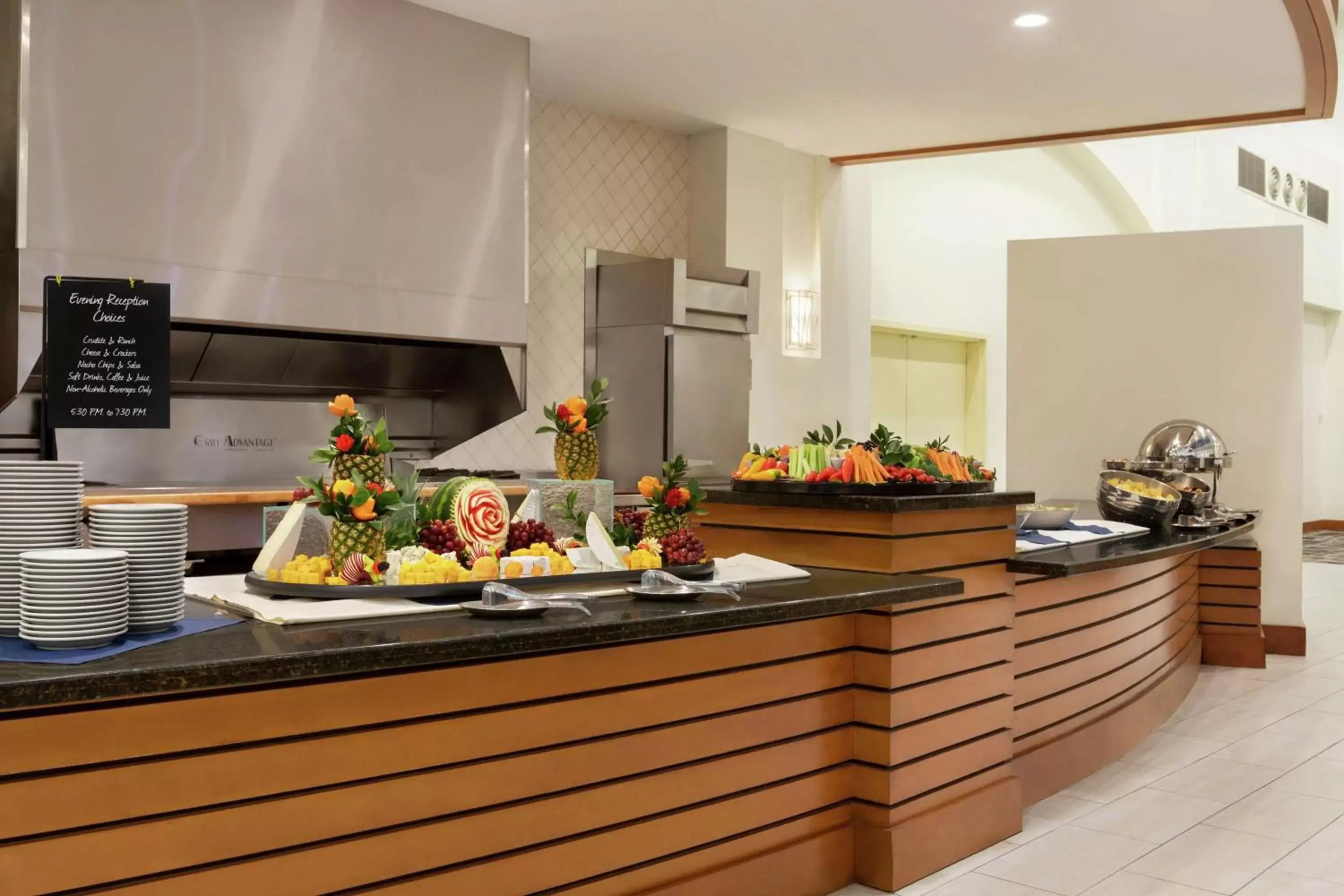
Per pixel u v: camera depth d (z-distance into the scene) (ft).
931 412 34.76
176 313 15.01
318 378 18.11
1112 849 12.13
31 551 6.69
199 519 14.70
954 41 18.38
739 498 12.51
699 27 17.95
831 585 9.96
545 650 7.79
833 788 11.02
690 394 21.01
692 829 9.60
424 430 19.94
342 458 8.95
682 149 24.17
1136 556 14.11
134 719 6.42
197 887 6.66
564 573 9.09
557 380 21.90
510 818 8.24
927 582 10.32
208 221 15.33
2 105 14.58
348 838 7.34
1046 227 37.60
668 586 8.87
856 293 26.63
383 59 16.98
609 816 8.92
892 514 11.27
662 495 10.43
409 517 9.02
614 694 8.96
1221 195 43.06
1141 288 24.50
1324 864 11.73
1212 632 22.70
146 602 6.90
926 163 33.04
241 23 15.64
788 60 19.40
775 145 24.59
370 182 16.85
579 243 22.24
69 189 14.25
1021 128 23.29
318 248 16.34
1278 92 20.83
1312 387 51.06
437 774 7.80
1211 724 17.72
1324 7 17.12
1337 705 19.02
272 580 8.50
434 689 7.79
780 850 10.34
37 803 6.09
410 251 17.28
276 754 7.00
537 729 8.41
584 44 18.81
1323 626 27.27
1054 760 14.08
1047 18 17.37
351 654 6.53
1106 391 24.80
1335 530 51.75
